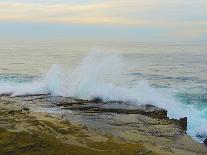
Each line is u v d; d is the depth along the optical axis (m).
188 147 20.06
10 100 33.78
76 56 105.50
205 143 22.95
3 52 123.69
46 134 19.06
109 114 28.02
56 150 16.83
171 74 61.31
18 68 70.38
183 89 44.12
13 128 19.75
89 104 31.59
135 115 27.61
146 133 22.50
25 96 36.25
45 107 30.41
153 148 18.75
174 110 33.44
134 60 92.56
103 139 19.62
